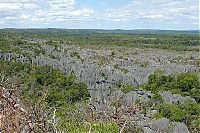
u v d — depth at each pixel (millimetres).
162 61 97375
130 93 56469
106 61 87562
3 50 72500
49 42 110312
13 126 4863
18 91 5395
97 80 67125
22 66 49156
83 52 100625
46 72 55688
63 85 55062
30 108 5133
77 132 7238
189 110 43031
